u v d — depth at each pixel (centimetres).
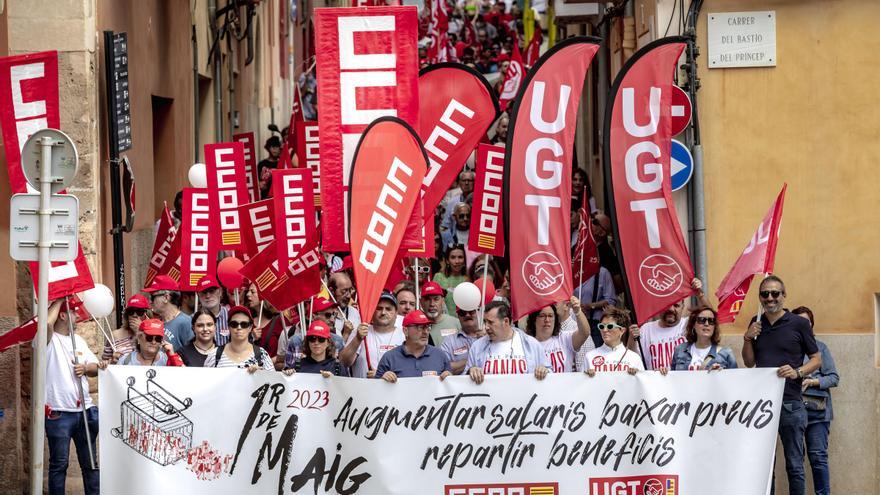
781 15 1484
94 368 1245
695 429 1179
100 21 1590
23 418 1431
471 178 2392
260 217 1455
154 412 1148
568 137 1257
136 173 1788
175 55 2119
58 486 1262
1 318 1409
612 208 1284
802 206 1488
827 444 1373
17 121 1250
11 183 1252
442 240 2208
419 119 1363
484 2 5453
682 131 1476
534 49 3416
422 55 4800
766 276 1409
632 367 1184
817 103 1486
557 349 1298
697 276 1484
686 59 1479
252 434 1154
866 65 1481
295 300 1322
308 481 1155
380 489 1159
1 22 1440
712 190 1493
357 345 1202
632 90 1285
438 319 1462
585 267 1673
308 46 4906
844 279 1487
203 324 1248
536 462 1169
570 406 1170
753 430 1182
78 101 1532
